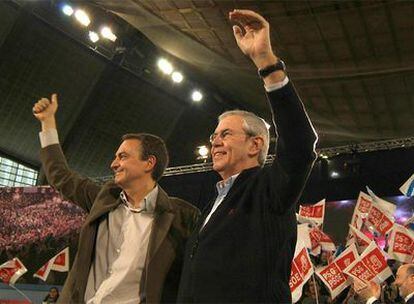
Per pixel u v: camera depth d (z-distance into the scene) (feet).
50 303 20.53
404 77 19.44
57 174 6.73
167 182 24.45
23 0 27.45
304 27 17.62
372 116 22.29
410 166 20.34
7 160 33.12
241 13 4.29
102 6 22.04
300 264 12.71
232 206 4.69
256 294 4.23
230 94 26.84
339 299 17.88
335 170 21.43
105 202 6.14
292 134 4.14
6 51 29.71
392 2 15.80
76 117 33.01
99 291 5.59
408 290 13.41
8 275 17.51
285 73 4.23
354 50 18.39
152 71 29.81
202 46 21.39
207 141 34.63
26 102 31.86
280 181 4.27
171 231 5.78
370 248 12.66
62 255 19.03
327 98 21.61
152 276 5.44
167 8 18.80
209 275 4.39
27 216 24.56
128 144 6.21
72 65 31.14
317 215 15.99
